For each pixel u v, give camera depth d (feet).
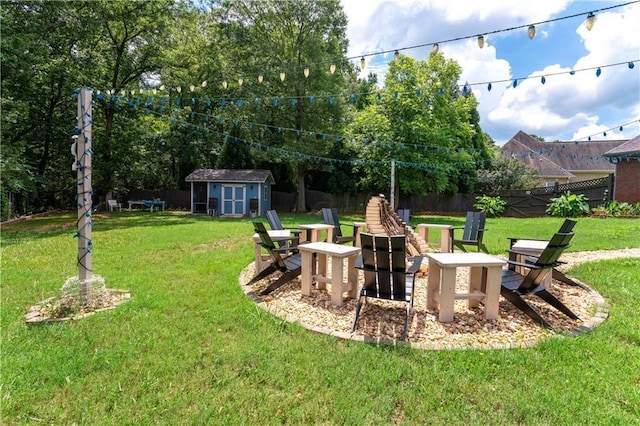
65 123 56.54
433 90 49.80
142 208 68.44
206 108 67.92
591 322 10.98
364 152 53.52
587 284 14.88
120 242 25.91
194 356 8.86
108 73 57.06
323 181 70.23
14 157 38.88
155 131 67.92
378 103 51.52
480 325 10.95
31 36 37.37
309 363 8.54
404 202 67.26
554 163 84.79
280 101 57.26
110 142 57.00
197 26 60.39
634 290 13.91
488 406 6.96
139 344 9.45
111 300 13.04
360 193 67.87
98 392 7.40
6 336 9.83
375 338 9.93
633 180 50.37
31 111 52.19
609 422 6.42
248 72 57.67
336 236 23.79
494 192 61.57
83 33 44.73
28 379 7.77
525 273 15.07
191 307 12.35
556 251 11.18
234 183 57.77
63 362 8.48
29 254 21.56
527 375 7.98
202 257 20.68
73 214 51.83
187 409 6.90
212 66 58.75
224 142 64.95
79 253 12.66
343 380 7.83
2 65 35.55
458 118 52.60
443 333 10.37
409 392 7.39
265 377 7.96
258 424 6.50
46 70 45.06
